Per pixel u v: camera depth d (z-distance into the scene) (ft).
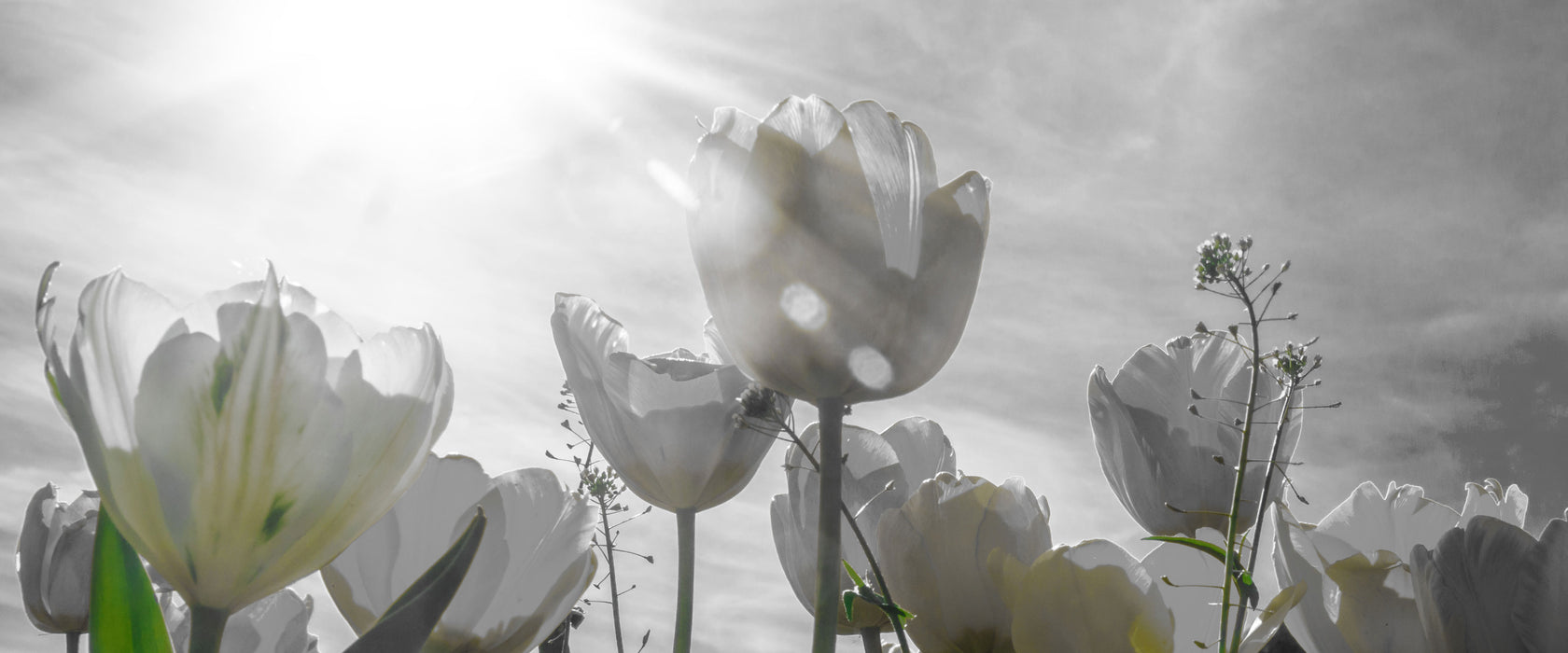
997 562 1.22
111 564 0.96
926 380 1.06
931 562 1.24
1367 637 1.21
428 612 0.91
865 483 1.42
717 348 1.46
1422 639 1.20
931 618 1.24
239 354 0.92
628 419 1.32
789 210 1.03
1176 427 1.40
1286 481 1.36
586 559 1.24
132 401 0.92
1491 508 1.33
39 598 1.34
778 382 1.06
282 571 0.95
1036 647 1.18
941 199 1.05
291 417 0.92
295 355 0.93
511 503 1.23
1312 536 1.27
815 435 1.43
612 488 1.34
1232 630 1.19
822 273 1.03
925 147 1.09
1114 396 1.42
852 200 1.03
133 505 0.91
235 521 0.92
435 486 1.23
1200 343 1.44
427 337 0.99
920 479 1.50
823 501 1.04
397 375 0.98
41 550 1.35
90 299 0.92
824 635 1.02
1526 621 1.12
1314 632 1.25
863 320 1.02
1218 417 1.40
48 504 1.38
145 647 0.95
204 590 0.93
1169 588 1.21
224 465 0.92
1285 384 1.21
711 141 1.08
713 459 1.33
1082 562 1.17
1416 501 1.30
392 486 0.98
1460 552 1.15
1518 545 1.13
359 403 0.95
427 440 1.00
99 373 0.91
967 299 1.06
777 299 1.03
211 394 0.91
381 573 1.22
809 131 1.07
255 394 0.92
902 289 1.03
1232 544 1.14
